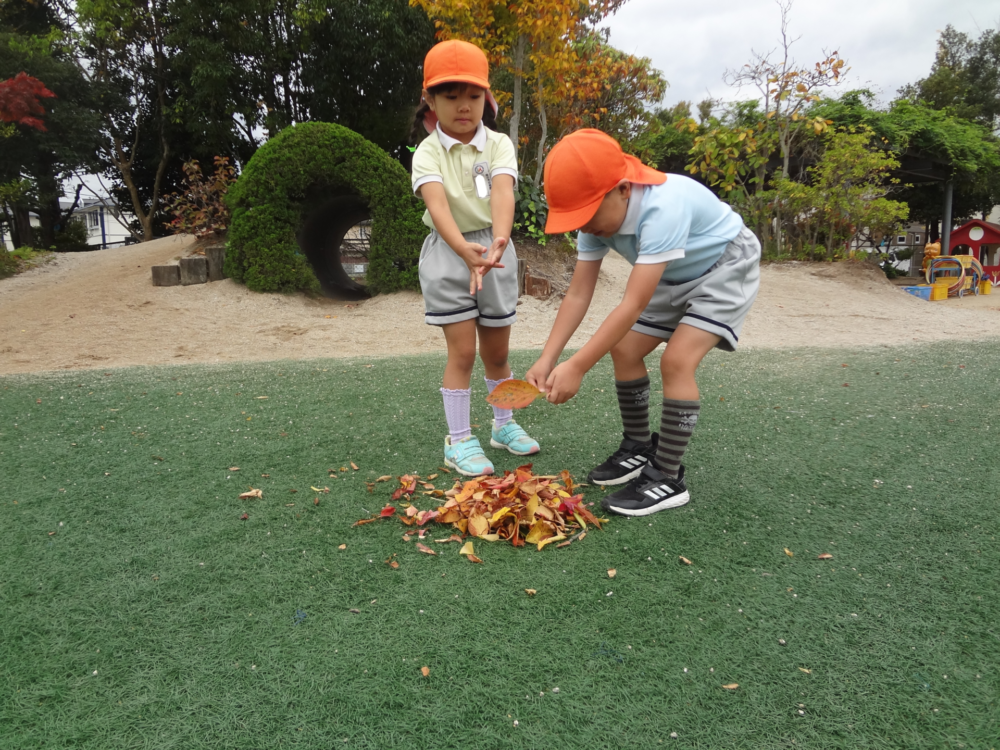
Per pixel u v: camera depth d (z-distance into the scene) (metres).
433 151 2.32
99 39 16.72
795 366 4.45
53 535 1.80
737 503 2.02
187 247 10.45
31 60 15.10
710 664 1.25
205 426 2.93
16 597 1.48
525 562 1.64
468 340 2.41
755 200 11.38
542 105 10.09
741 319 2.01
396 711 1.13
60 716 1.12
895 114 14.45
